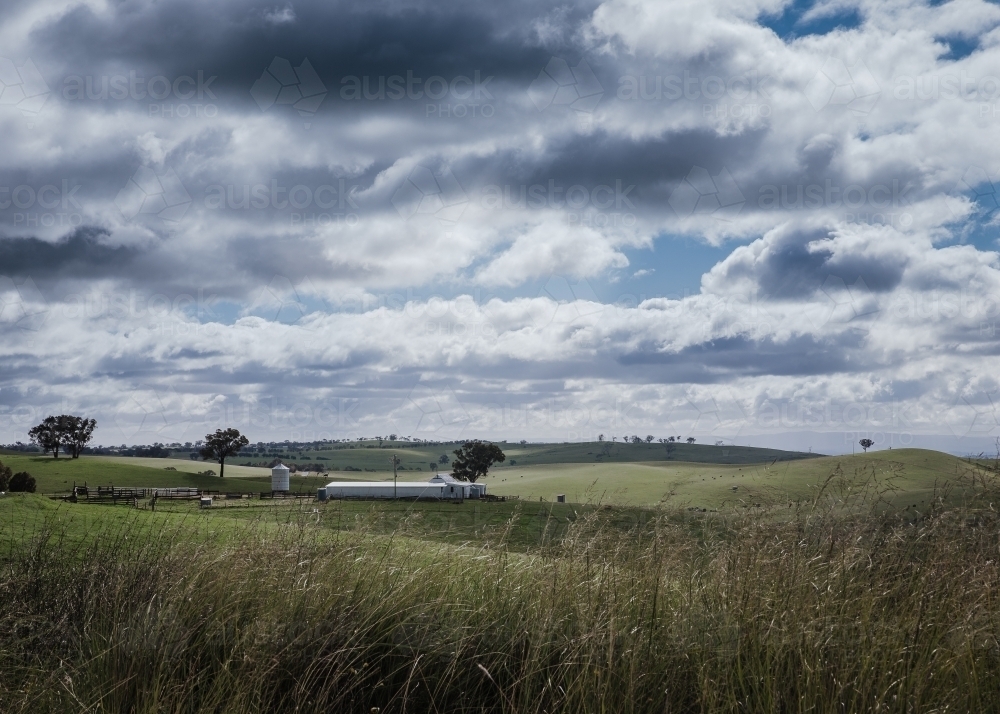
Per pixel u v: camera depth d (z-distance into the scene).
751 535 4.51
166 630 4.27
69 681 3.94
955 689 3.64
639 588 4.40
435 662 4.16
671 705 3.81
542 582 4.52
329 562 4.71
